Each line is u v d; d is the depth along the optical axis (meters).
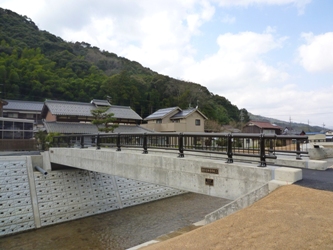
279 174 4.91
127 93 48.75
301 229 3.09
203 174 6.21
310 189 4.38
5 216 11.83
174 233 6.20
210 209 15.77
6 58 46.91
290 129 57.62
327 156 10.62
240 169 5.45
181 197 18.62
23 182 13.10
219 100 65.81
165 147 7.89
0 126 25.69
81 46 86.69
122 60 86.50
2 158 13.09
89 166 11.09
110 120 25.30
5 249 10.16
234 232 3.40
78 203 14.12
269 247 2.82
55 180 13.98
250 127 43.56
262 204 4.14
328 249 2.61
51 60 57.66
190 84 59.06
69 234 11.70
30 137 27.81
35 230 12.11
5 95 42.59
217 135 6.09
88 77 53.56
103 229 12.35
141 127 32.72
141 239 11.22
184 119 34.12
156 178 7.52
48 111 32.19
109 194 15.55
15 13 73.56
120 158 9.06
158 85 55.72
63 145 15.82
